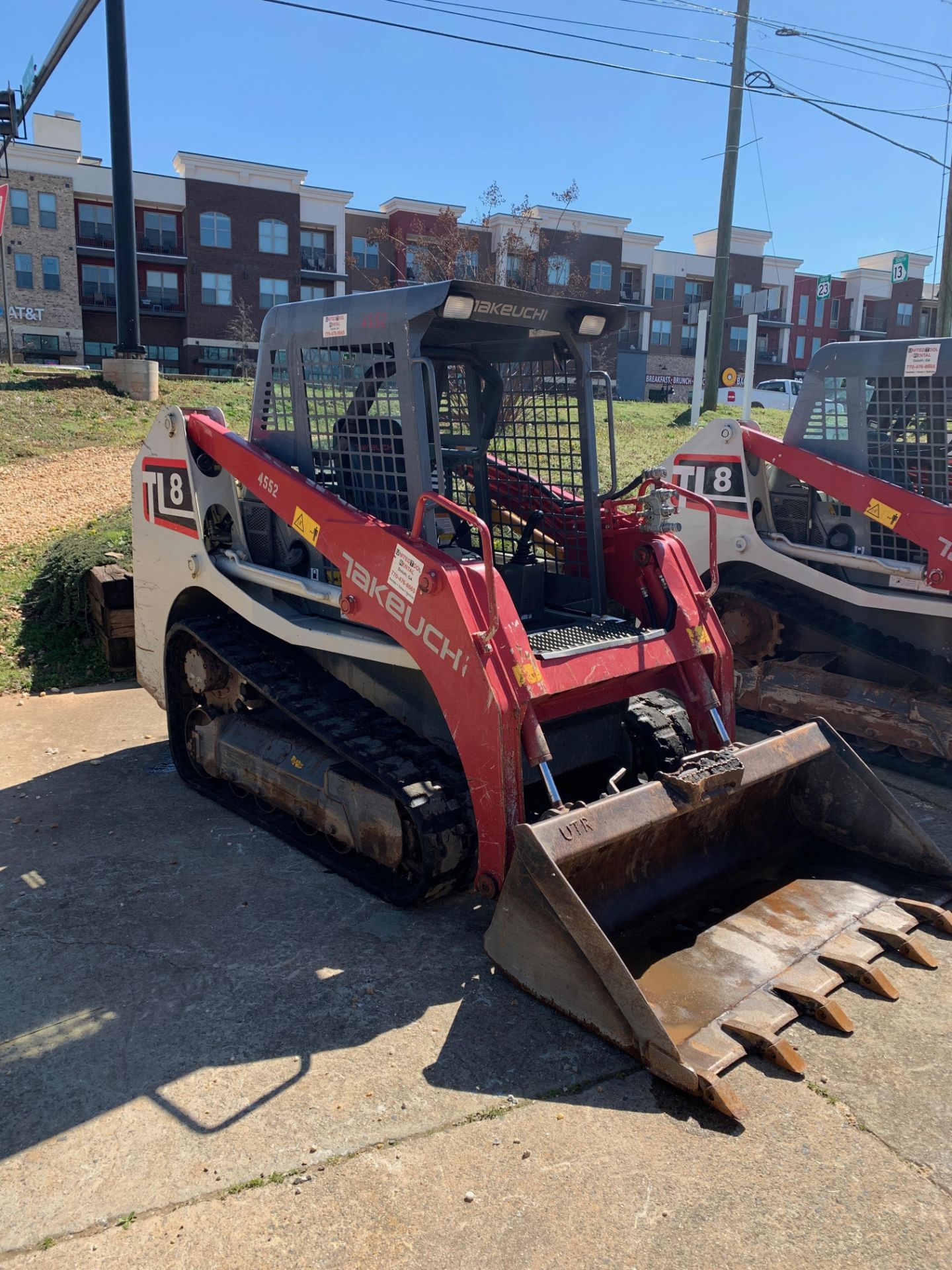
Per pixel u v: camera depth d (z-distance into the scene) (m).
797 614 6.54
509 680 3.71
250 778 5.03
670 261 49.69
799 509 6.79
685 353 50.91
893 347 6.15
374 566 4.09
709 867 4.13
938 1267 2.43
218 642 5.10
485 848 3.78
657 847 3.92
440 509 4.45
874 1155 2.79
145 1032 3.34
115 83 16.08
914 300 54.47
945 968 3.68
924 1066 3.16
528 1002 3.50
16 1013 3.45
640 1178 2.70
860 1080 3.09
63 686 7.40
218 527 5.21
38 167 39.53
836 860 4.34
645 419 19.06
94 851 4.74
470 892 4.34
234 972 3.69
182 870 4.55
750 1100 3.00
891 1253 2.47
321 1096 3.02
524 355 4.85
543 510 5.04
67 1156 2.79
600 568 4.75
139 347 17.16
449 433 5.08
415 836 4.10
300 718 4.41
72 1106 2.98
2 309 39.88
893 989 3.52
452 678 3.79
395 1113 2.95
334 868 4.49
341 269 43.97
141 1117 2.93
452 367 5.00
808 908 3.95
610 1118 2.93
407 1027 3.36
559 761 4.44
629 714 4.80
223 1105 2.98
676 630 4.48
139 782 5.64
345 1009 3.46
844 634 6.36
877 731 6.08
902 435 6.21
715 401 20.47
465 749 3.79
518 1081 3.09
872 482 6.14
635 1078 3.11
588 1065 3.16
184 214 41.31
